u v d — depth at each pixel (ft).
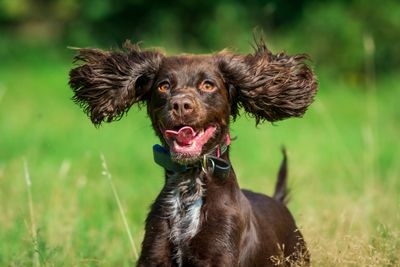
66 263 27.81
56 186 35.50
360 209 30.50
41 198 34.58
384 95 78.13
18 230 30.32
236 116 24.79
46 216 31.76
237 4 100.12
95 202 35.32
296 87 24.64
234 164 44.78
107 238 31.01
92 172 42.55
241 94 24.11
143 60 24.39
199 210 22.57
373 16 91.45
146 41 104.63
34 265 27.12
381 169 44.70
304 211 31.04
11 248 29.50
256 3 99.60
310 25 91.04
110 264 28.55
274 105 24.52
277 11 98.07
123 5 110.93
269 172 42.73
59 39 119.44
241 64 23.88
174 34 103.96
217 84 23.02
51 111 68.95
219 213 22.50
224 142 23.17
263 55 24.44
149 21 109.29
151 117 23.59
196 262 22.53
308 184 38.73
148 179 42.37
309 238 27.27
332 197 34.68
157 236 22.89
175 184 22.98
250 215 23.59
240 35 96.07
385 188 37.17
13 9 131.13
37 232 27.04
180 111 21.93
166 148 23.15
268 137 53.98
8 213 33.01
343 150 49.24
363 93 79.30
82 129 58.75
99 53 25.09
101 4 112.27
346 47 88.48
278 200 27.37
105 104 24.95
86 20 114.01
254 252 23.40
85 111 25.77
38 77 91.56
